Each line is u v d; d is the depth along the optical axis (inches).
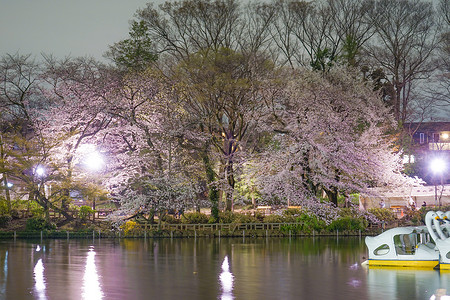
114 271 1275.8
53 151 2183.8
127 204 2162.9
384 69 3191.4
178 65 2304.4
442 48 3184.1
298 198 2185.0
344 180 2273.6
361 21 2950.3
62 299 982.4
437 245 1288.1
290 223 2212.1
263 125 2301.9
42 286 1091.9
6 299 981.8
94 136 2311.8
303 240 2059.5
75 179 2212.1
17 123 2373.3
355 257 1526.8
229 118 2413.9
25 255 1562.5
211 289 1072.8
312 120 2181.3
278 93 2290.8
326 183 2197.3
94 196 2190.0
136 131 2222.0
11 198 2536.9
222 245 1865.2
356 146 2244.1
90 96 2223.2
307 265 1375.5
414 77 3260.3
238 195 2484.0
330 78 2338.8
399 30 3166.8
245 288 1083.9
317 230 2224.4
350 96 2241.6
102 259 1478.8
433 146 3425.2
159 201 2178.9
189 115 2370.8
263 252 1649.9
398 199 2723.9
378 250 1365.7
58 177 2137.1
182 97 2327.8
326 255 1573.6
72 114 2268.7
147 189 2229.3
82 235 2129.7
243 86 2222.0
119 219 2176.4
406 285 1112.2
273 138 2288.4
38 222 2178.9
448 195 2728.8
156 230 2169.0
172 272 1266.0
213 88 2242.9
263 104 2356.1
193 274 1240.2
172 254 1595.7
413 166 3065.9
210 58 2277.3
